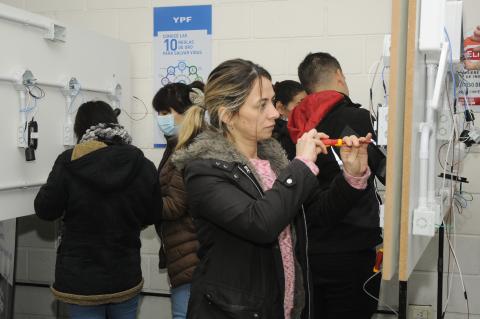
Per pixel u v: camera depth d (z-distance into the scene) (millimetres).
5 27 1985
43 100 2223
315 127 1825
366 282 1810
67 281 1944
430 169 1246
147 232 2963
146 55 2965
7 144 2033
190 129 1404
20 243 2986
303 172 1241
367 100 2672
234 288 1286
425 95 1265
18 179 2094
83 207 1935
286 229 1410
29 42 2117
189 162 1332
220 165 1283
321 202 1479
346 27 2680
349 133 1742
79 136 2074
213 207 1256
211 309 1304
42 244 2953
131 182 1979
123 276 1996
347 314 1888
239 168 1301
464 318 2619
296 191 1229
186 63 2900
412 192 1091
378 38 2643
